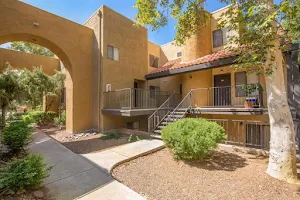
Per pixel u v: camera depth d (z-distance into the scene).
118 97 10.60
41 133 9.97
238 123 7.77
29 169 3.21
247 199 3.18
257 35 3.97
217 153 5.64
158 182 3.99
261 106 7.34
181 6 5.80
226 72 9.50
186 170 4.52
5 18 7.53
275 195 3.26
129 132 9.77
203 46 10.38
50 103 14.62
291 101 5.89
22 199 3.03
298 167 4.61
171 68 10.42
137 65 12.12
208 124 5.25
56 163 5.08
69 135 9.34
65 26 9.55
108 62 10.27
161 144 6.77
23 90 10.48
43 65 15.23
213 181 3.89
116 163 5.03
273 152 3.96
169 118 8.81
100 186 3.77
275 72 3.96
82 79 10.26
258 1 3.89
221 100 9.16
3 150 5.58
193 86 10.23
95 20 10.62
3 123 9.53
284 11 3.09
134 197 3.36
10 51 13.30
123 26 11.30
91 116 10.62
